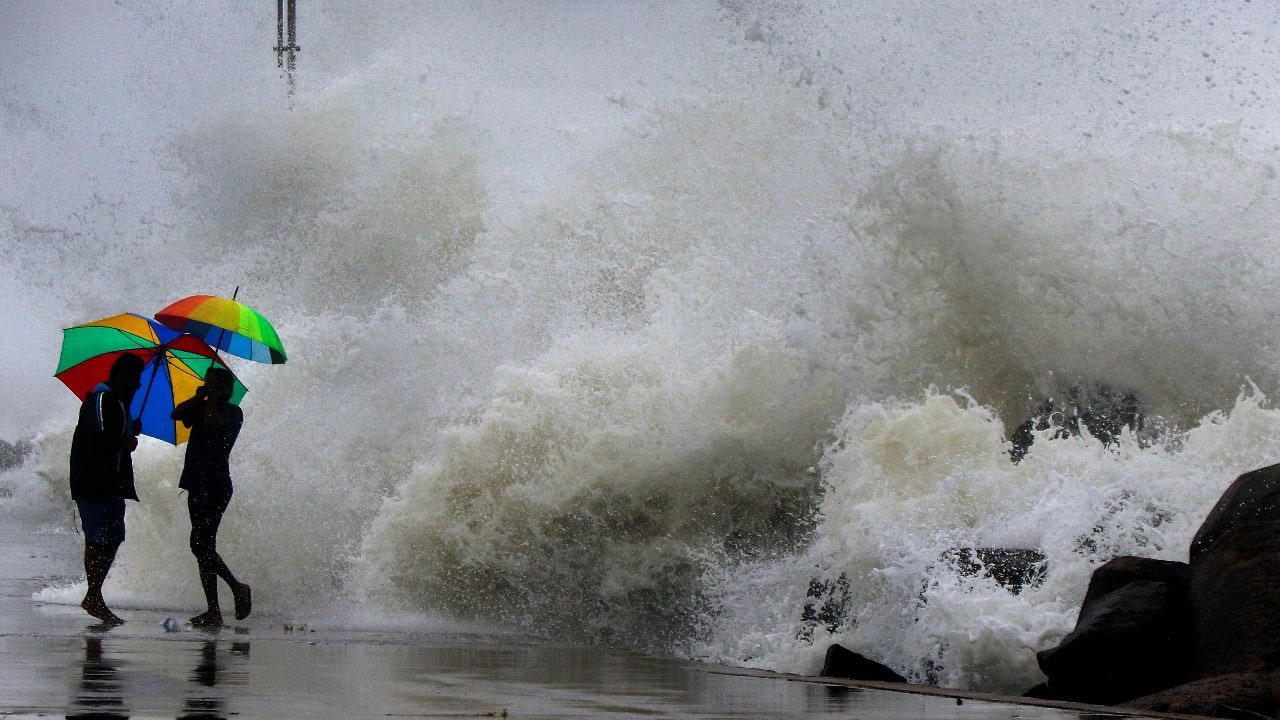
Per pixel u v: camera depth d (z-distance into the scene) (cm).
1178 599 2180
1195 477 2780
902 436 3072
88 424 2947
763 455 3528
